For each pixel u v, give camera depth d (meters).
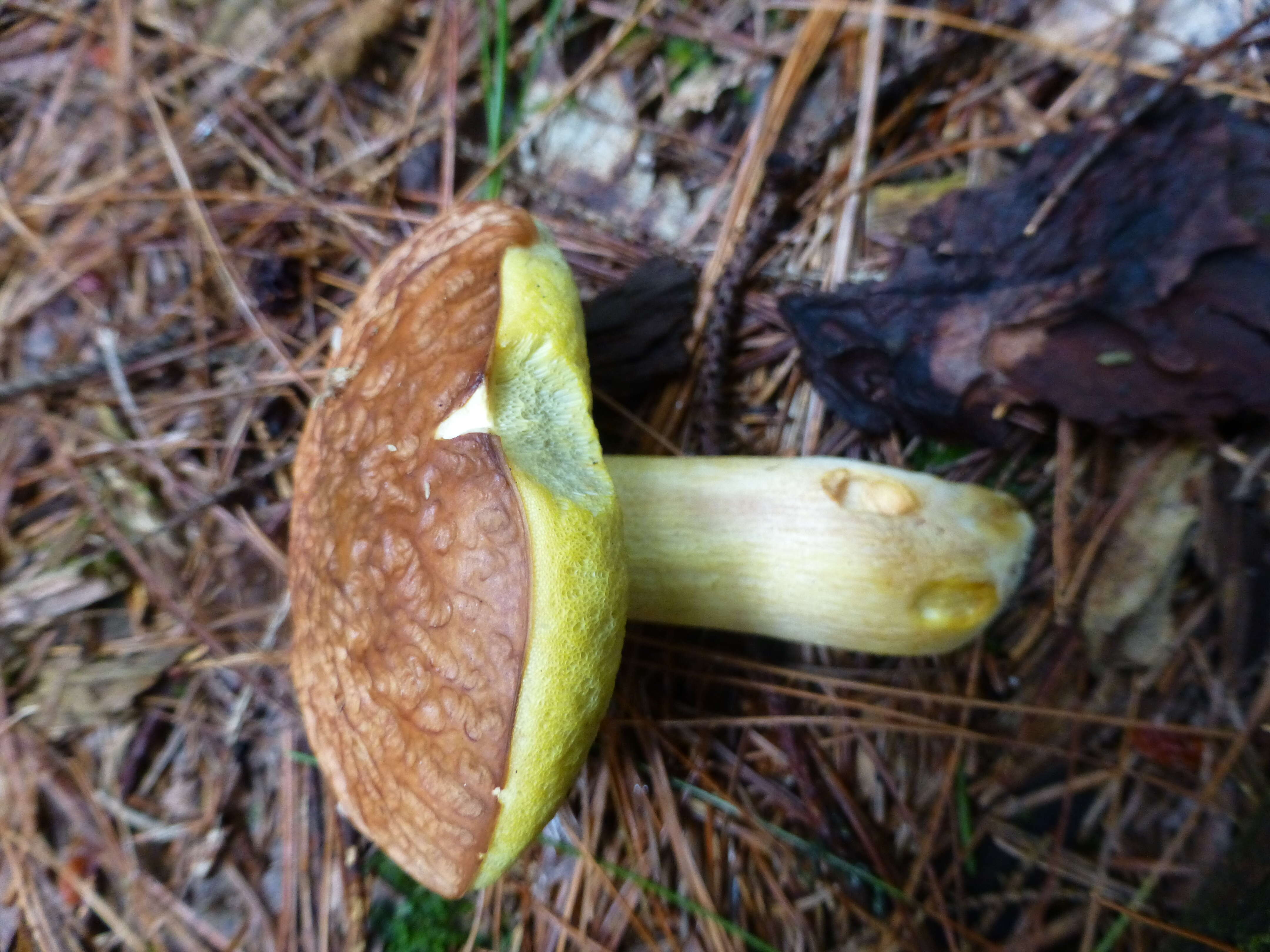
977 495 0.13
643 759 0.15
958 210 0.13
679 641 0.15
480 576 0.09
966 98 0.15
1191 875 0.13
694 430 0.15
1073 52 0.14
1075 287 0.12
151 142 0.17
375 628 0.10
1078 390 0.13
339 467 0.11
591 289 0.16
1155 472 0.13
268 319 0.17
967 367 0.13
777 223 0.16
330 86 0.17
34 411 0.16
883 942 0.14
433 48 0.17
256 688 0.15
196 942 0.15
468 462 0.10
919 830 0.14
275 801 0.15
